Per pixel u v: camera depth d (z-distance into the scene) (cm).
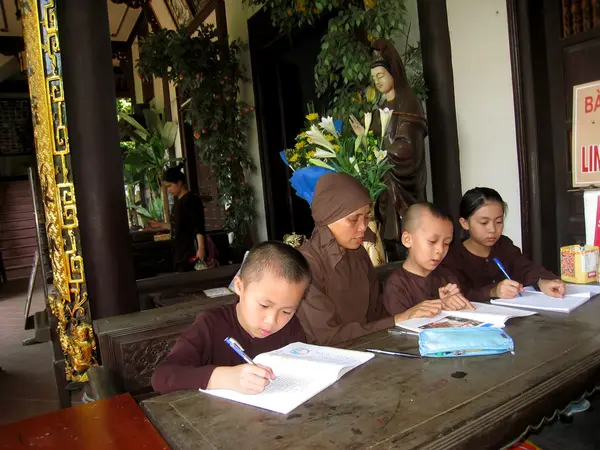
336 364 111
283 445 80
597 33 236
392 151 283
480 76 288
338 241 162
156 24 795
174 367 112
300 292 117
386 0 309
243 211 571
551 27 256
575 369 106
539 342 123
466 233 308
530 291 179
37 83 229
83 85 223
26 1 226
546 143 263
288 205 550
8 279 935
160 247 494
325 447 78
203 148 574
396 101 288
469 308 157
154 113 723
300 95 544
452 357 117
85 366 232
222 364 128
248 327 130
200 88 545
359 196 156
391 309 175
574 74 248
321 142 229
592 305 158
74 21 220
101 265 231
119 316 204
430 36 304
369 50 324
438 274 186
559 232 265
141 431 91
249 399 99
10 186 1112
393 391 99
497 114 280
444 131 306
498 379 101
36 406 311
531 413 93
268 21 493
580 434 175
